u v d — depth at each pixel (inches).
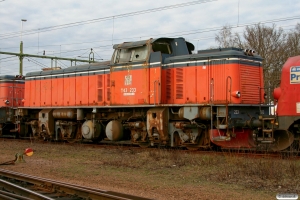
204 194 317.4
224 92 537.6
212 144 563.5
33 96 837.8
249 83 550.3
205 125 555.2
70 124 737.0
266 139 502.9
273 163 407.5
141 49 618.8
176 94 589.6
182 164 459.8
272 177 367.6
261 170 386.3
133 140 641.0
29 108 834.8
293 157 456.1
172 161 481.4
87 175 409.7
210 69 553.6
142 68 608.1
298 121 500.1
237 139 543.8
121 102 636.7
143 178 390.3
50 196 302.7
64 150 629.0
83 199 291.3
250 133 553.6
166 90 602.2
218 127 526.3
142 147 622.8
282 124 498.0
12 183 340.8
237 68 536.1
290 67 496.1
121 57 645.3
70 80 750.5
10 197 289.6
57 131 774.5
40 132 789.9
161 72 589.6
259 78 569.6
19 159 505.4
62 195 306.5
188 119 558.6
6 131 982.4
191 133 564.7
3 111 919.0
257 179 367.6
